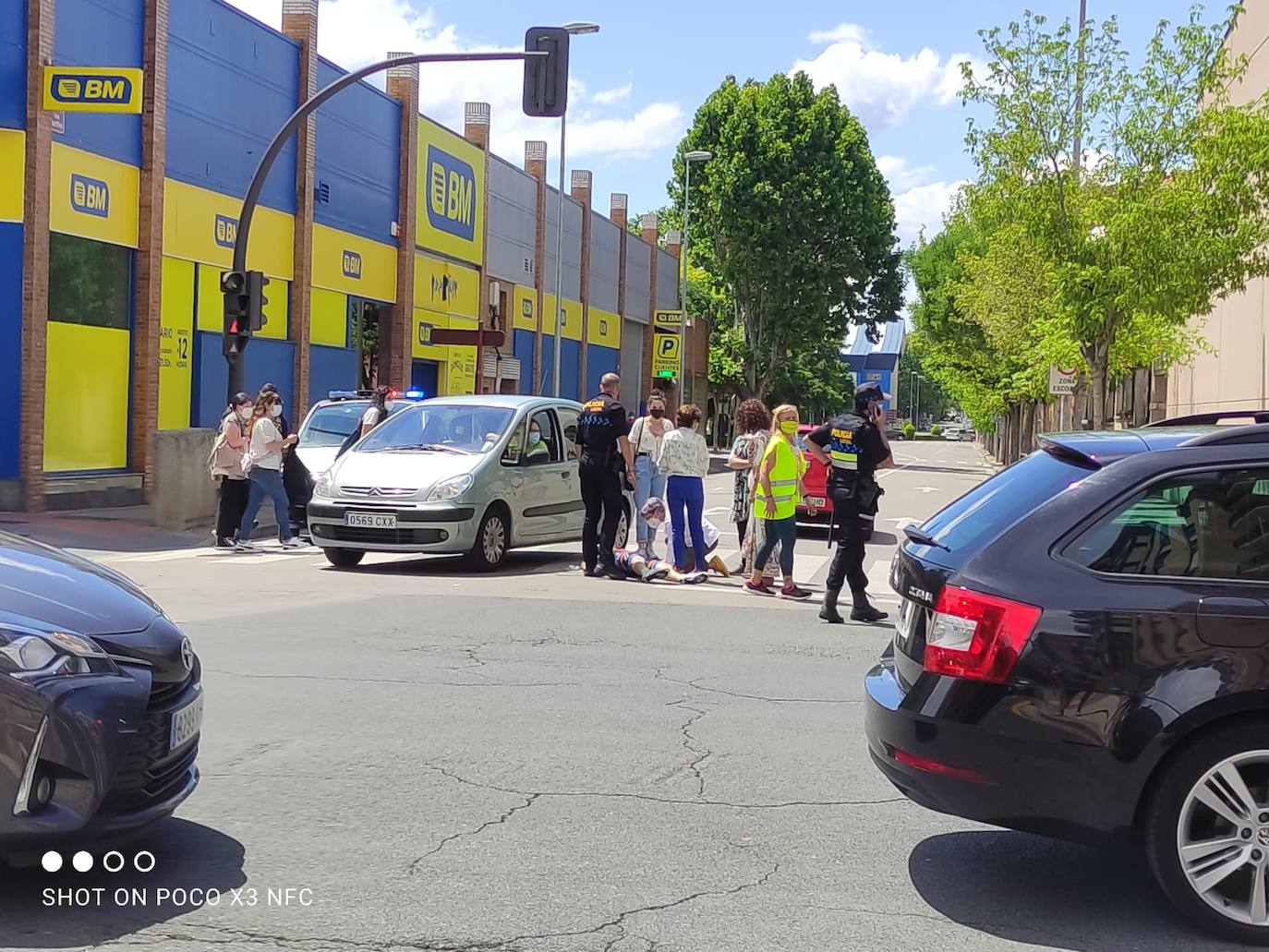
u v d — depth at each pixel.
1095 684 4.26
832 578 11.12
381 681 7.99
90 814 4.07
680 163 59.38
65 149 19.02
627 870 4.85
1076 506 4.52
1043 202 21.83
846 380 101.81
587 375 50.16
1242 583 4.32
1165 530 4.45
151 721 4.35
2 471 18.44
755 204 55.69
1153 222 20.75
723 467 48.38
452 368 35.75
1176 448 4.58
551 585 12.93
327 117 27.67
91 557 14.48
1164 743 4.21
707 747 6.67
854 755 6.61
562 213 40.25
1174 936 4.33
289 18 26.47
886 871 4.94
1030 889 4.77
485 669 8.50
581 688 8.00
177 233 22.11
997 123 22.11
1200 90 21.59
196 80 22.52
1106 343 22.23
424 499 13.47
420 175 32.91
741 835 5.31
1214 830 4.25
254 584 12.50
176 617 10.24
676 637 10.02
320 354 27.98
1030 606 4.35
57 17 18.75
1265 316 23.75
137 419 21.20
